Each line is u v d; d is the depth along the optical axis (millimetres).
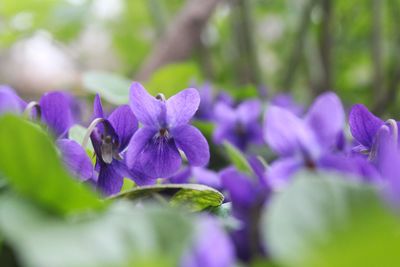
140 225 131
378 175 154
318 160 152
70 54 619
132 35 609
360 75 603
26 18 526
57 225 132
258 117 316
